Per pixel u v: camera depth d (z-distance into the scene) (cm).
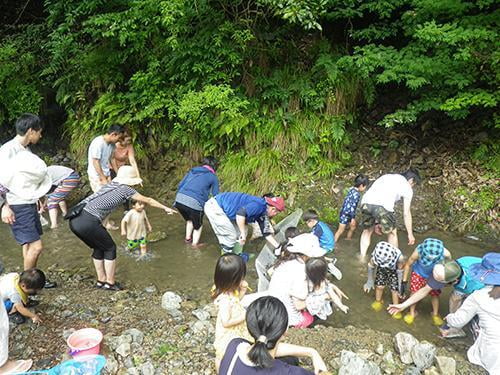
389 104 764
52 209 625
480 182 646
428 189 666
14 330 390
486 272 340
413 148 715
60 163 812
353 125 747
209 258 561
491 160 659
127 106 761
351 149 734
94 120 775
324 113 718
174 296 450
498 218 611
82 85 795
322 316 418
